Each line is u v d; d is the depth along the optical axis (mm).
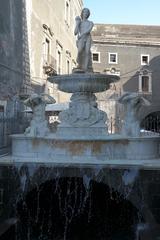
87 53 13102
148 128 18891
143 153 11773
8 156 12250
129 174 10703
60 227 12445
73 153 11680
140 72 50625
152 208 10578
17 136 12227
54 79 13156
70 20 37938
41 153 11906
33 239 11961
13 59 19578
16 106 18953
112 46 50938
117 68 50781
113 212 12414
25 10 21734
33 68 23281
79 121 12578
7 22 18734
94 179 10852
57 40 30234
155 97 50750
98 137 11773
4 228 10812
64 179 11672
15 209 11156
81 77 12484
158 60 51281
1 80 17625
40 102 12641
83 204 11867
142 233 10516
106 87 13281
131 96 12195
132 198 10672
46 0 26656
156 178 10594
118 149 11648
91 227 12586
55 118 22484
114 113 29078
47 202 12250
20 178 11125
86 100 12898
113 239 12234
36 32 23891
